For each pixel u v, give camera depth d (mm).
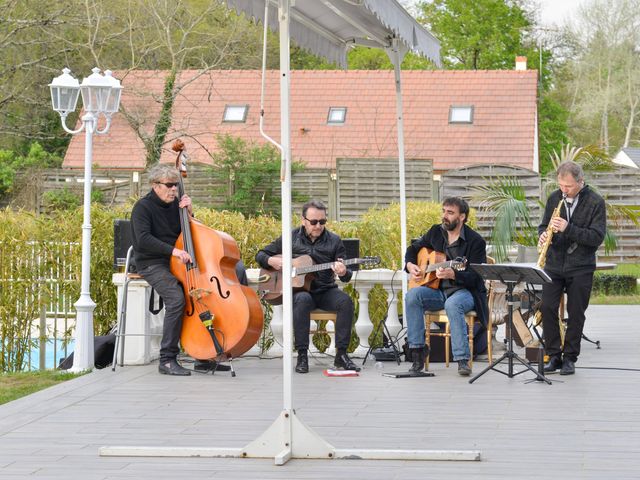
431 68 47844
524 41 54188
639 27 60688
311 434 6555
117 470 6285
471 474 6027
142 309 10711
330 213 29562
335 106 36031
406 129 35156
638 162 55000
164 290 9984
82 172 31219
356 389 9117
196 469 6293
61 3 30953
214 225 12172
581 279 9773
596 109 60688
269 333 11789
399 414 7914
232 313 9734
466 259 9883
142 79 33875
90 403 8523
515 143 34625
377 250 12805
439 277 9773
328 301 10258
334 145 34688
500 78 36750
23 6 31000
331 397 8703
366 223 12812
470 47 48562
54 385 9656
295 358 11281
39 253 11883
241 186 29125
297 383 9492
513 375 9695
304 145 34812
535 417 7738
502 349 11391
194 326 9969
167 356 10062
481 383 9406
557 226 9625
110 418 7891
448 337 10523
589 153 18672
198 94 36031
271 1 7473
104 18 30234
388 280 11195
